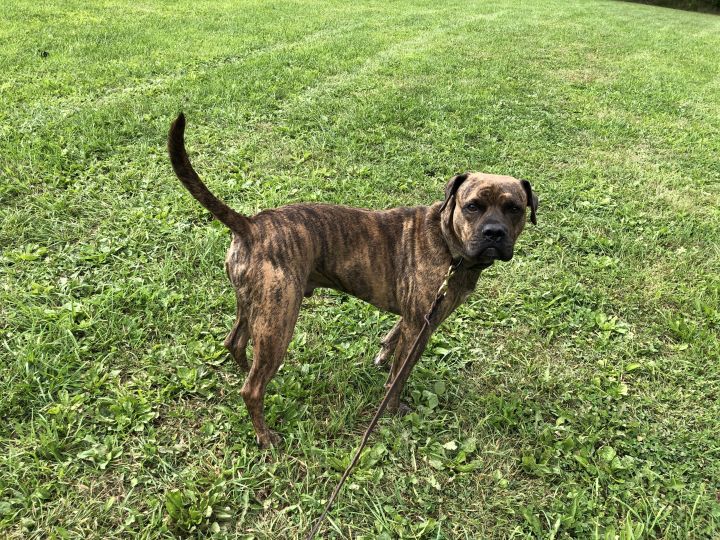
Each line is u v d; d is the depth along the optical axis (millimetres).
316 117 3020
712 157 3021
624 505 1197
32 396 1304
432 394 1442
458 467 1257
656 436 1371
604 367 1584
